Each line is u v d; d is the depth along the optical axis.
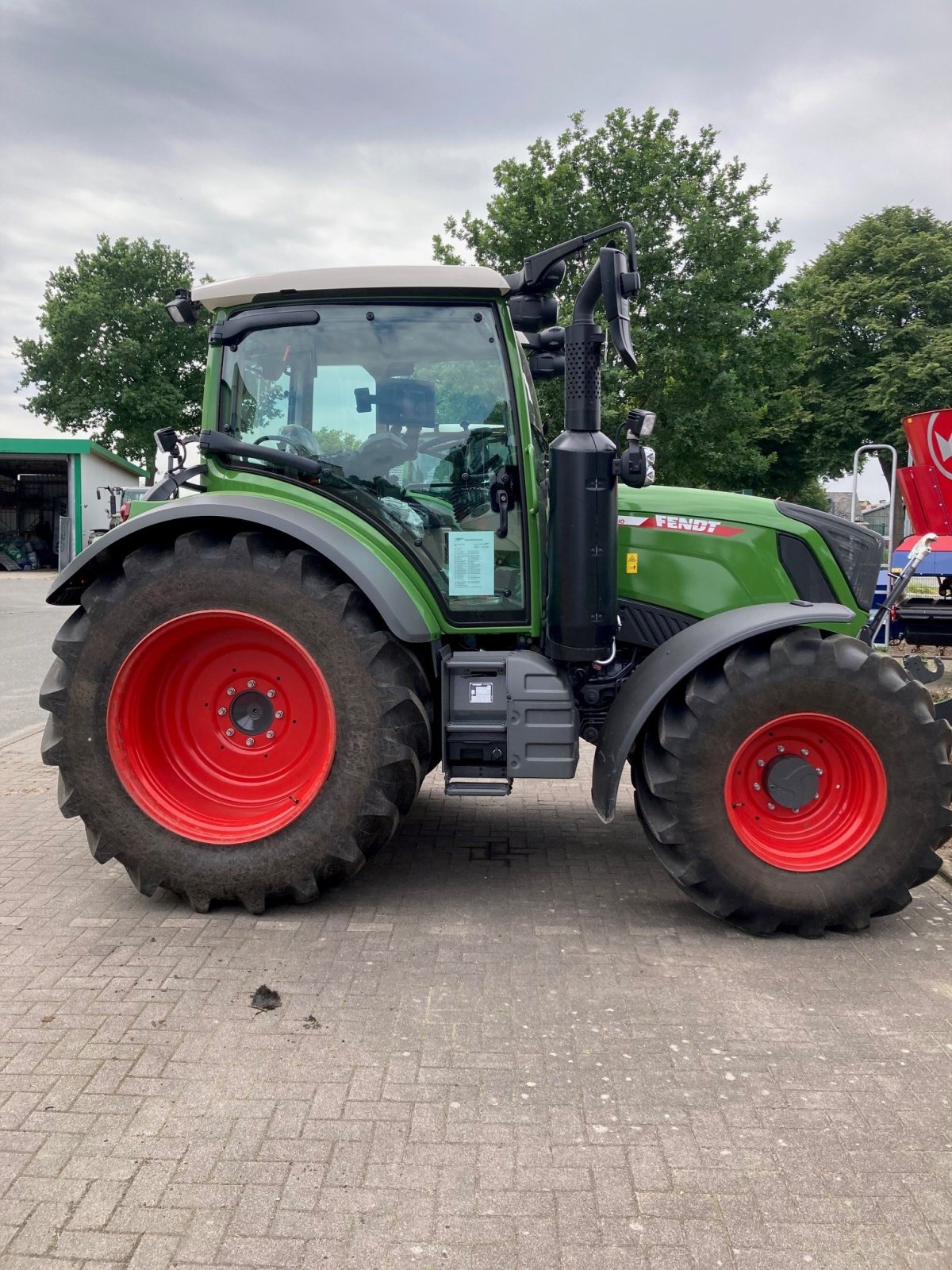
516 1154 2.14
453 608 3.61
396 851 4.16
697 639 3.33
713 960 3.11
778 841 3.33
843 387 29.77
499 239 16.66
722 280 16.17
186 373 37.38
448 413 3.58
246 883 3.37
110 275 36.53
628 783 5.29
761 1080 2.42
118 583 3.39
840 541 3.78
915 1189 2.03
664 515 3.79
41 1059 2.52
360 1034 2.63
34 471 30.58
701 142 17.23
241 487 3.66
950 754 3.31
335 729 3.30
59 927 3.35
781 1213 1.96
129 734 3.46
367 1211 1.97
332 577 3.36
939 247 28.95
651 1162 2.11
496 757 3.55
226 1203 1.99
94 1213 1.97
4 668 9.85
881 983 2.95
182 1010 2.77
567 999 2.83
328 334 3.58
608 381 14.96
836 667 3.20
